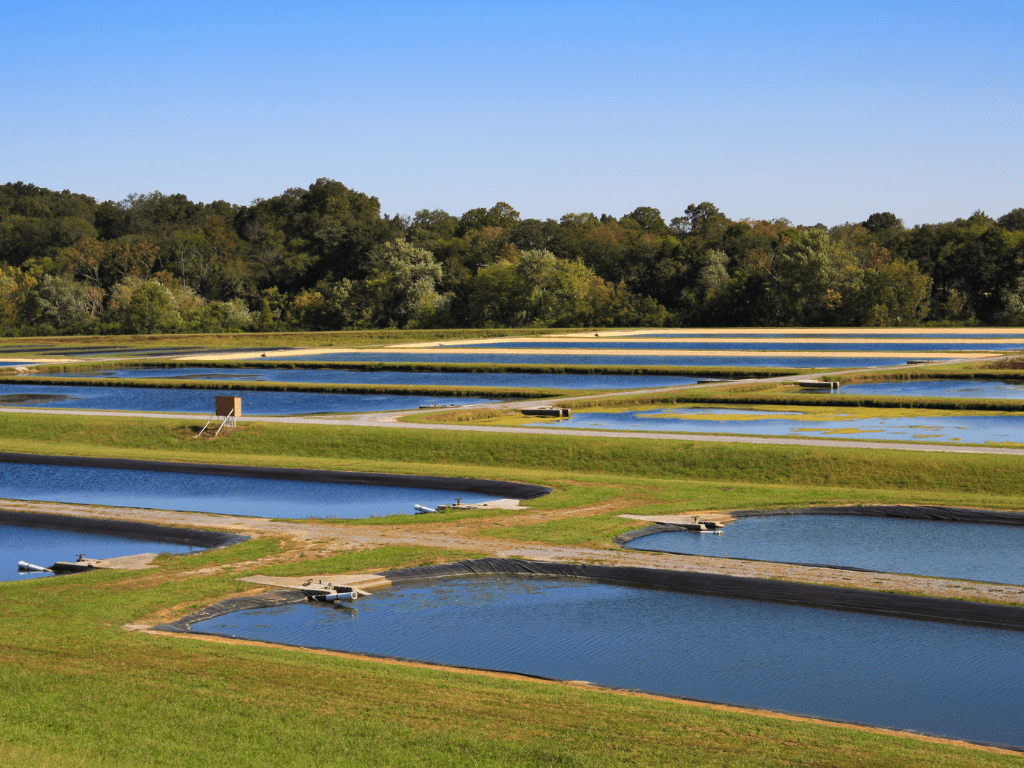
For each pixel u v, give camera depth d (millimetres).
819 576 22422
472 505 31297
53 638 17547
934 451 37188
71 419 51594
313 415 53000
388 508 32719
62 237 195500
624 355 96812
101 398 67250
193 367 92938
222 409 50562
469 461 41750
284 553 25312
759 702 15805
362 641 18828
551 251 172625
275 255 181875
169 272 166000
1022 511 28891
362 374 82625
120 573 23359
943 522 28891
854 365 79812
